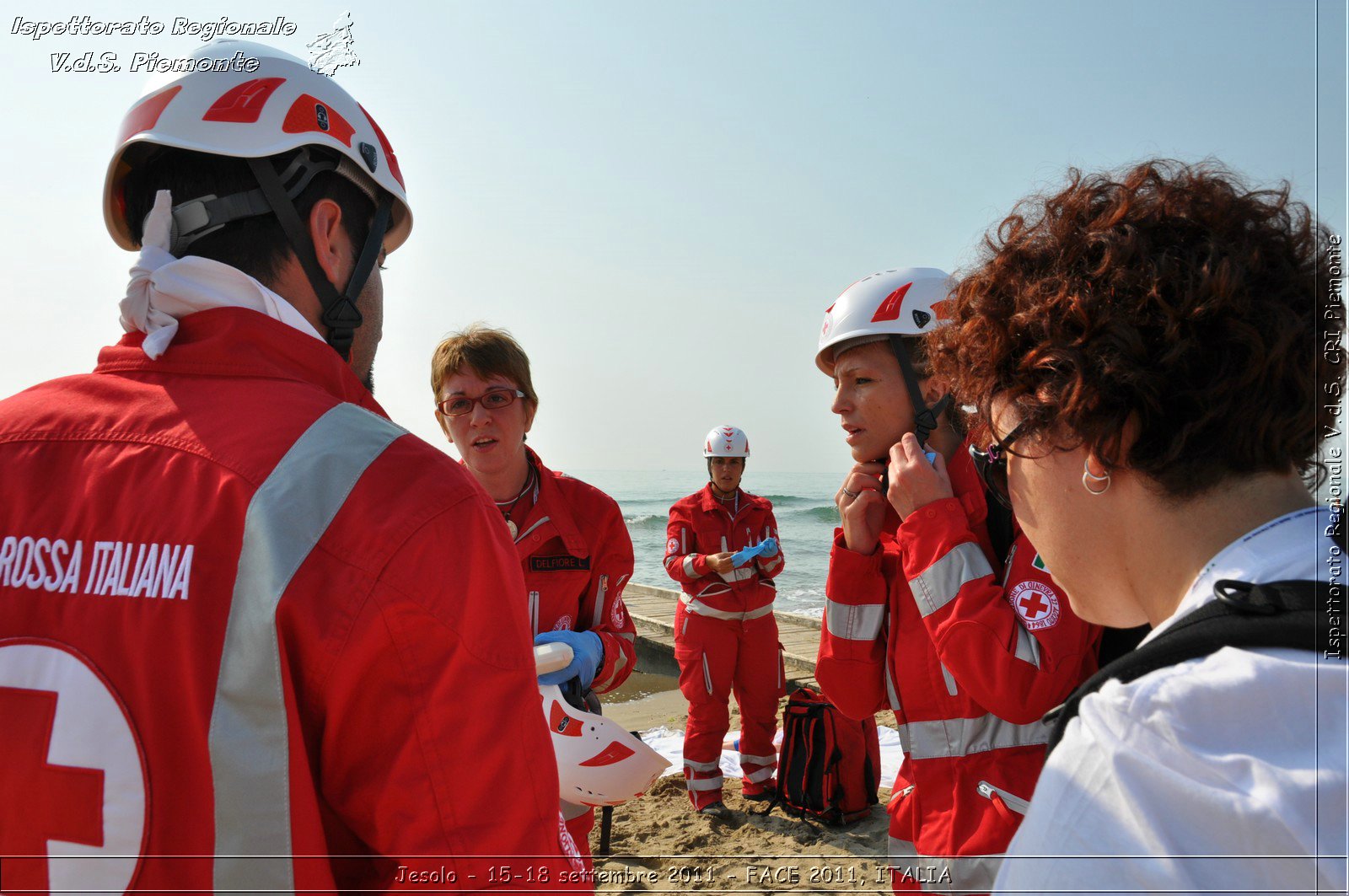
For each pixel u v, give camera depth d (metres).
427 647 0.94
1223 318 0.76
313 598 0.90
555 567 2.96
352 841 1.00
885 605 2.14
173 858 0.88
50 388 1.15
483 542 1.02
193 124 1.15
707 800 5.12
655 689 9.38
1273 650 0.63
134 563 0.95
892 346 2.09
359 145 1.27
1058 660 1.63
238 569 0.92
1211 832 0.59
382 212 1.34
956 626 1.72
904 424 2.11
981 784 1.77
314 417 1.02
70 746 0.90
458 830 0.94
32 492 1.02
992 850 1.71
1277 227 0.84
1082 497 0.86
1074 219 0.94
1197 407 0.76
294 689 0.91
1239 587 0.68
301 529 0.93
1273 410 0.75
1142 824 0.61
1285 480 0.79
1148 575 0.82
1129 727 0.64
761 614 5.38
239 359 1.09
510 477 3.00
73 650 0.93
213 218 1.17
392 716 0.93
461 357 2.94
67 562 0.97
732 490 5.79
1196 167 0.92
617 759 2.49
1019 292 0.93
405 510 0.96
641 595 15.21
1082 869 0.62
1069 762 0.68
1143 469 0.79
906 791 2.04
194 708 0.89
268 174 1.17
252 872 0.87
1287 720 0.60
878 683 2.16
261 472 0.96
